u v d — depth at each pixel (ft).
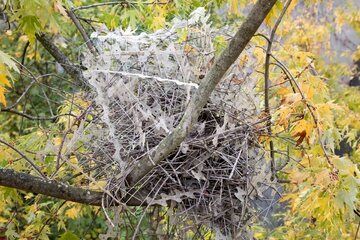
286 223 13.19
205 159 8.09
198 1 12.87
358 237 12.49
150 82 8.46
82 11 17.38
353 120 14.34
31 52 18.84
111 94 8.04
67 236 10.69
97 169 8.64
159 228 9.32
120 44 8.75
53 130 10.84
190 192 8.09
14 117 20.08
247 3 12.20
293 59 11.44
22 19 8.82
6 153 10.20
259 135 8.62
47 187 8.23
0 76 8.23
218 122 8.56
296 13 20.31
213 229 8.29
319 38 19.74
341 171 8.96
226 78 8.66
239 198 8.07
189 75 8.55
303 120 8.75
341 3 22.89
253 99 8.80
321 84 10.54
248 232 8.50
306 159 9.81
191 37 9.12
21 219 14.62
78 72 12.64
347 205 9.17
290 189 11.13
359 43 25.40
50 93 19.62
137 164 8.00
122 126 8.35
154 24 11.34
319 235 12.17
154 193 8.29
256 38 11.25
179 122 8.22
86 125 9.34
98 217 18.83
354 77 22.20
